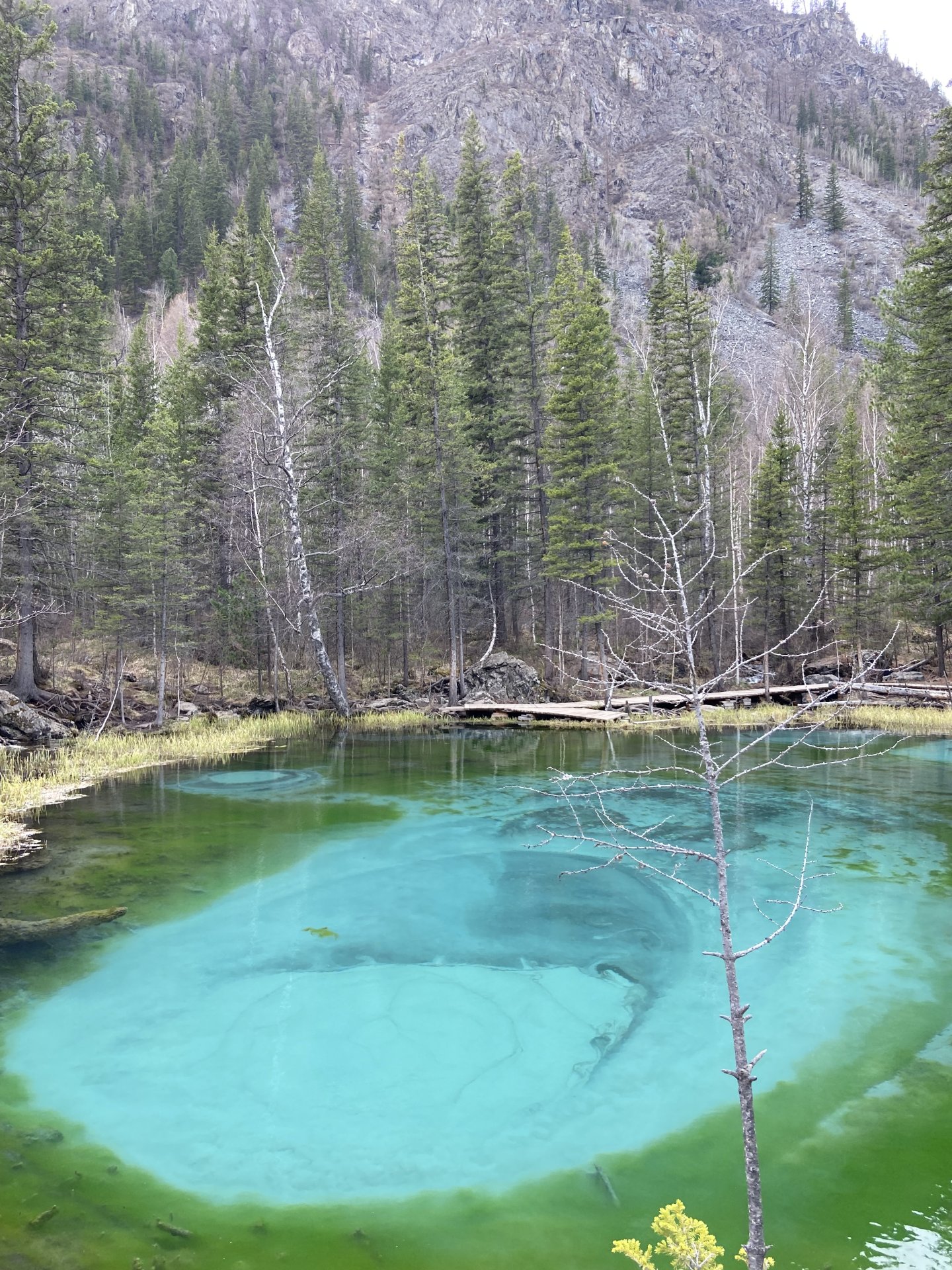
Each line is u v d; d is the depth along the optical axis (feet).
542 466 105.70
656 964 23.06
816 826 38.37
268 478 90.17
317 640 81.20
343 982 21.58
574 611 104.42
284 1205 12.93
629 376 131.44
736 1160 14.28
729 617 112.37
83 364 75.36
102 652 91.20
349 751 62.90
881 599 92.73
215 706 85.40
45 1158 14.07
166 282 224.33
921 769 53.67
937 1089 16.67
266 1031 18.85
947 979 22.06
